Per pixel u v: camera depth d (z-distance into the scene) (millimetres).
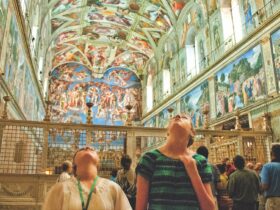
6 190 8680
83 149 2746
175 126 2326
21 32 14203
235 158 5719
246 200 5391
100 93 37156
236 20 17516
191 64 23359
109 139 10188
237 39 17109
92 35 33312
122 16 29469
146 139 18734
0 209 8484
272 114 12797
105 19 30266
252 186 5465
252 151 11555
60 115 35125
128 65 37875
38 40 20906
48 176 9000
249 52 15094
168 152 2314
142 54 35344
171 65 27141
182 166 2209
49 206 2449
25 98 16375
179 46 25406
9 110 12234
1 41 10422
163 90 28734
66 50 35094
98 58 37312
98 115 36312
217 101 17859
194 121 20859
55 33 29656
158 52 31078
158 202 2135
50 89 35656
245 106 14930
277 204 4719
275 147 5109
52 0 22953
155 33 30094
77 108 36000
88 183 2566
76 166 2668
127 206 2623
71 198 2424
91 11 28625
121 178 5773
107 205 2475
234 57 16406
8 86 11438
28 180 8898
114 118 36469
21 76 14875
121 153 10039
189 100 22047
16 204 8617
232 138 11781
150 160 2293
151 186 2227
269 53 13539
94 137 9984
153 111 30875
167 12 26016
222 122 16938
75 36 32906
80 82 37062
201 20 21234
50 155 9562
